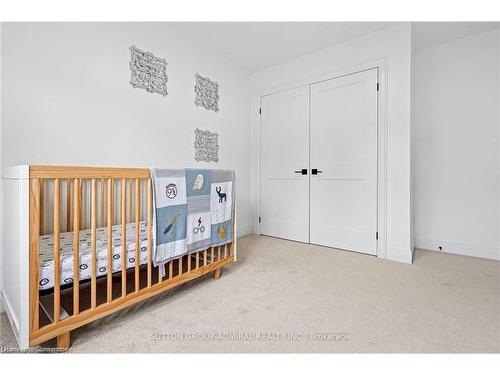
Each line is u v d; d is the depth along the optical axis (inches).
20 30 57.9
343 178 105.4
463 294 64.2
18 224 39.2
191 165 101.0
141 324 50.9
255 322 51.8
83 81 68.7
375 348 44.1
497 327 49.9
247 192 133.7
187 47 98.4
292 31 96.2
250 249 106.3
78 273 44.3
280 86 124.0
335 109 107.2
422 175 108.6
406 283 71.0
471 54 98.0
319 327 50.0
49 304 51.8
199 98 104.1
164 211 56.9
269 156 129.6
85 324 48.3
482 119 96.3
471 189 98.6
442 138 104.1
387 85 93.2
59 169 41.6
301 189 118.3
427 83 107.1
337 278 74.8
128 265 53.8
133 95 80.5
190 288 67.9
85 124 69.2
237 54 114.7
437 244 105.7
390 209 93.4
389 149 93.3
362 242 100.7
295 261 90.6
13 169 42.0
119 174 49.6
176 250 59.8
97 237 59.3
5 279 50.7
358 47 100.3
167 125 91.3
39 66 60.7
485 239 96.0
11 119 56.8
